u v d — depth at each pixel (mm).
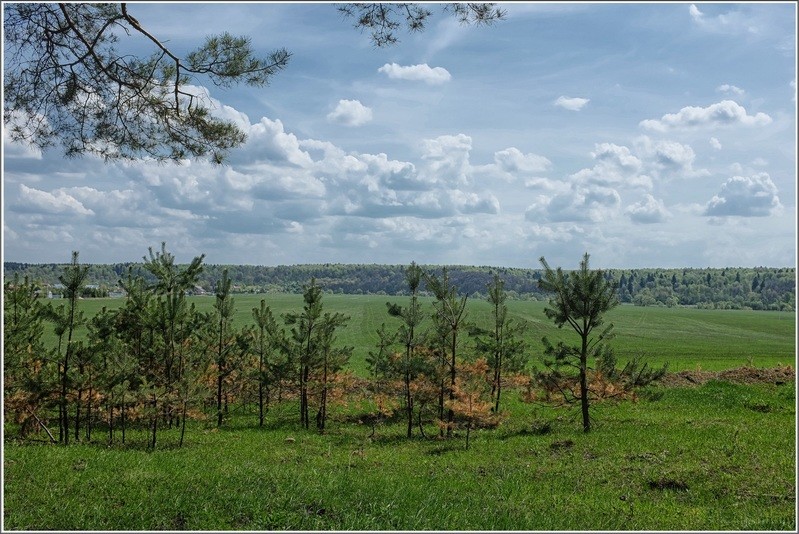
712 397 23266
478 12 10938
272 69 12125
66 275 16766
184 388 16500
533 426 19359
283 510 9445
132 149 13117
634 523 9227
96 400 17562
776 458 12938
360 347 63562
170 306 18625
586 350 18562
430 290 20266
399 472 13031
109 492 10242
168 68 12281
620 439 15836
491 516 9469
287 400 27500
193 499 9836
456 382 18594
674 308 154125
